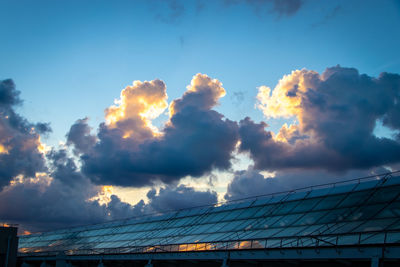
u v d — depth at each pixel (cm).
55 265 7069
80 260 6359
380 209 3509
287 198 4928
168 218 6644
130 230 6981
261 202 5269
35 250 8256
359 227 3369
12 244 6944
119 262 5816
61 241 8425
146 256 4978
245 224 4775
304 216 4184
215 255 4075
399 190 3650
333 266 3272
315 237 3428
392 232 2988
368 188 3997
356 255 2941
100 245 6712
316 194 4575
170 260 4672
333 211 3959
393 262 2891
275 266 3694
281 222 4334
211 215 5778
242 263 4031
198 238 4981
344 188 4297
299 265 3538
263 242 3834
